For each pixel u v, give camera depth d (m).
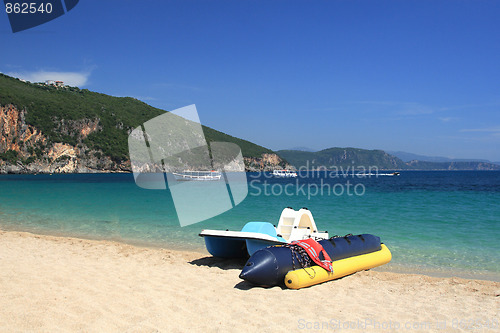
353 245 6.95
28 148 101.94
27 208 18.06
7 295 4.76
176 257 7.98
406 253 9.05
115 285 5.48
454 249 9.48
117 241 10.49
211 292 5.27
